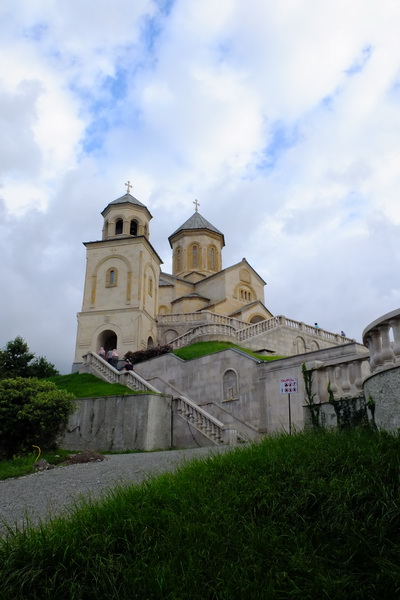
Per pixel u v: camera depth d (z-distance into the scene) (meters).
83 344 41.72
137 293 42.50
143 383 24.59
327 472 6.24
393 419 7.88
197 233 57.28
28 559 5.36
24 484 10.95
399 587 4.39
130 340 40.84
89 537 5.61
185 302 50.06
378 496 5.48
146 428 19.22
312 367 11.13
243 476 6.76
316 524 5.42
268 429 21.17
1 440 16.19
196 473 7.34
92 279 44.00
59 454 16.17
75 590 4.97
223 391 24.39
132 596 4.84
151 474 8.92
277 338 35.38
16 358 43.69
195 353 29.91
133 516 6.02
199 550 5.31
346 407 9.81
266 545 5.18
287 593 4.58
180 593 4.75
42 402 16.53
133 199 49.28
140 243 44.25
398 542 4.91
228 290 50.16
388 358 8.45
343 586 4.51
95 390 24.44
